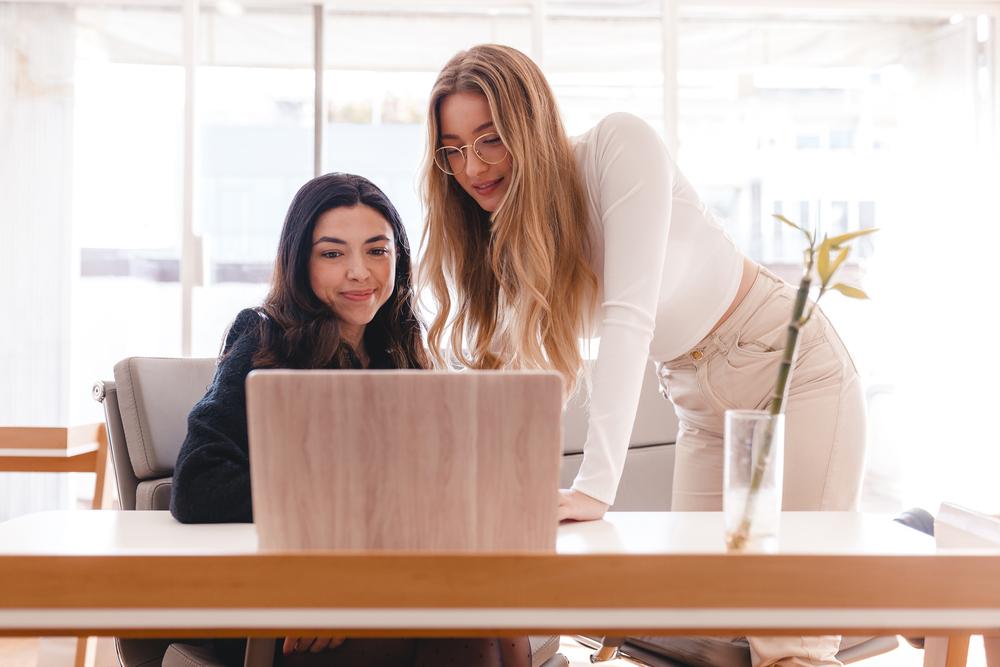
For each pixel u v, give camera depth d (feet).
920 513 5.67
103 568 2.83
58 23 12.58
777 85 13.23
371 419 2.96
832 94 13.26
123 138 12.64
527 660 4.42
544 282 4.87
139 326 12.73
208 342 12.63
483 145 4.92
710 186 13.17
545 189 4.87
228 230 12.65
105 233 12.67
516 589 2.86
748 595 2.89
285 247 5.38
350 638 4.39
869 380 13.21
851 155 13.32
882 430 13.16
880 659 9.61
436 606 2.85
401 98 12.80
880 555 2.91
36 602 2.82
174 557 2.84
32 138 12.57
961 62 13.38
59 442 6.44
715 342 5.22
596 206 4.93
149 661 5.47
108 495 6.99
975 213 13.39
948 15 13.35
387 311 5.83
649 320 4.42
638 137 4.59
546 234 4.89
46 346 12.62
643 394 8.30
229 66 12.63
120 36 12.60
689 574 2.88
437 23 12.82
